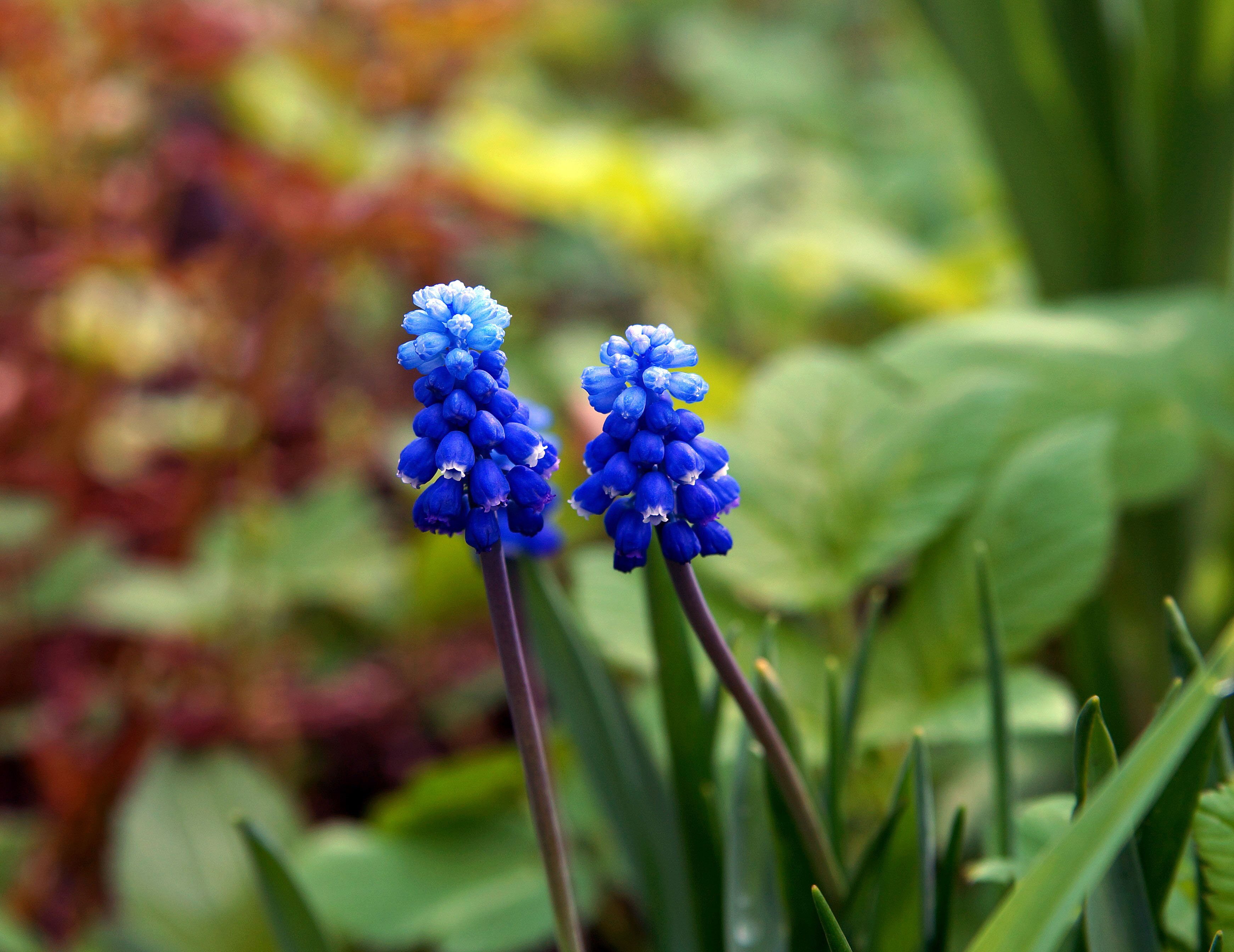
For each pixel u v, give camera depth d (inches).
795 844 15.3
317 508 31.9
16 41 31.5
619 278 47.5
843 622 20.0
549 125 54.7
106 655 31.9
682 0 73.9
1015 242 38.6
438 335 13.0
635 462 13.2
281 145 39.2
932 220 47.8
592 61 69.8
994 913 16.4
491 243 41.8
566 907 13.9
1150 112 28.9
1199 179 28.6
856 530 19.9
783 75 57.6
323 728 29.4
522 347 36.9
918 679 18.7
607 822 17.7
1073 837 12.4
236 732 27.7
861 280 35.5
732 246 42.3
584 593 19.6
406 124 43.2
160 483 35.6
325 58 38.2
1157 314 24.7
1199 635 26.5
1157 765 12.2
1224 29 27.0
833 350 39.3
